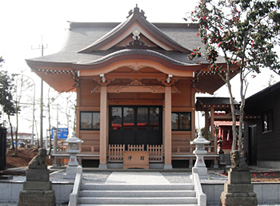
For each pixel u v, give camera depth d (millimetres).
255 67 15477
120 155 18484
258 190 12469
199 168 14273
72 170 14062
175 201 11680
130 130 20922
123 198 11672
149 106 21125
